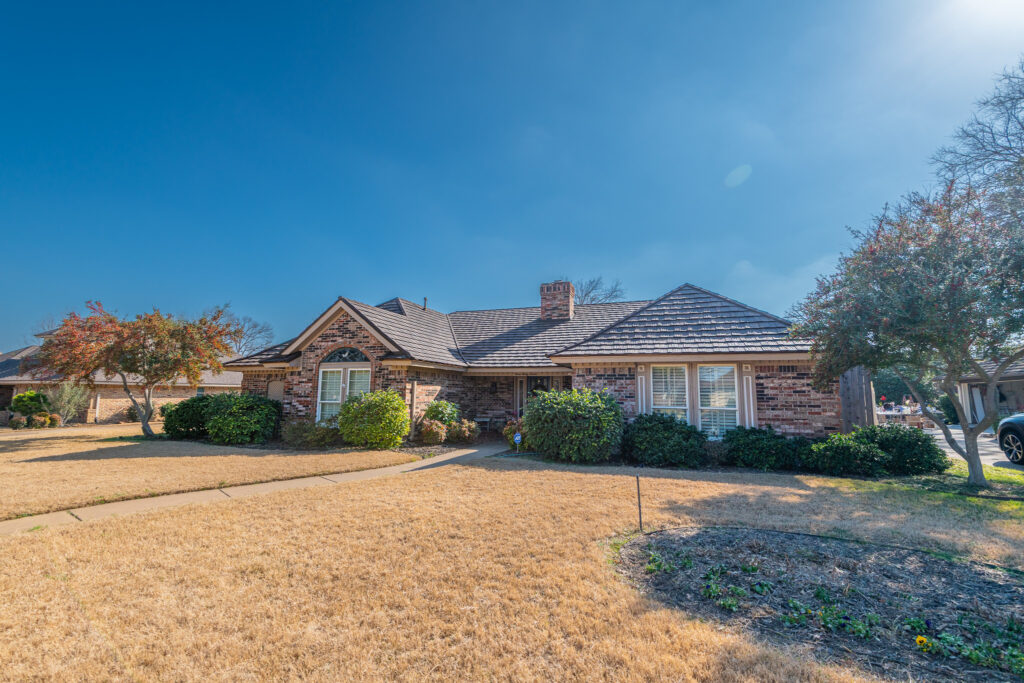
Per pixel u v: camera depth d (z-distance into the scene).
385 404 13.64
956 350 8.11
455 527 5.74
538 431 11.36
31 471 9.69
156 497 7.59
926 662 2.96
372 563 4.58
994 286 7.47
